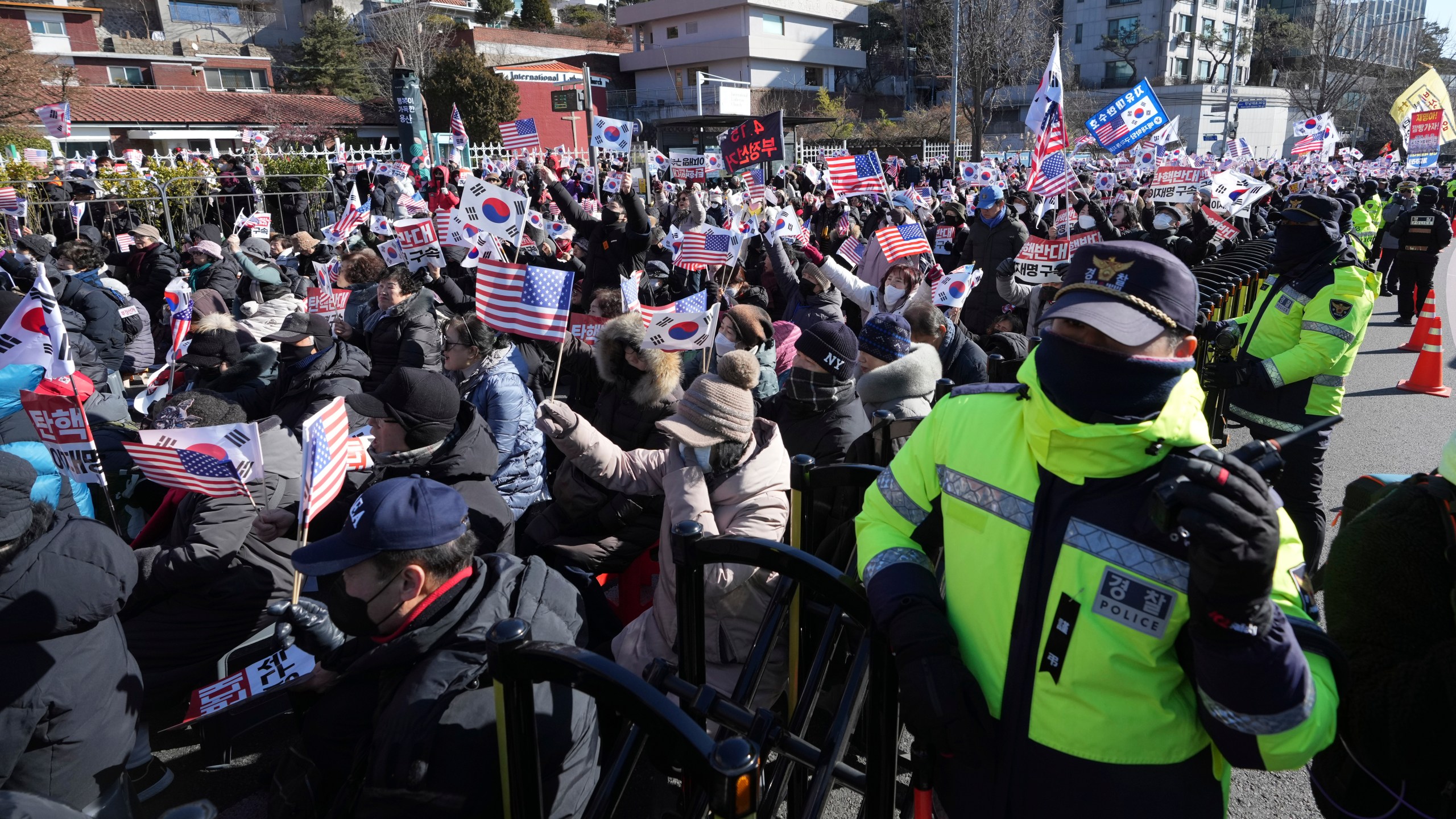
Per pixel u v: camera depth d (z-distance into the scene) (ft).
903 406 10.51
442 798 5.67
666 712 4.48
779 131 36.40
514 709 5.11
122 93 130.21
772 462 9.46
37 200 44.57
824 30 196.34
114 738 8.02
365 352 21.42
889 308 20.75
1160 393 4.17
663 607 9.25
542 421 10.98
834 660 8.78
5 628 7.06
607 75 194.59
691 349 13.24
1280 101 196.95
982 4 139.23
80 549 7.45
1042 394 4.33
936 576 6.05
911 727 4.53
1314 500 12.14
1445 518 4.88
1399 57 198.49
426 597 6.44
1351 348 11.50
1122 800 4.32
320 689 8.04
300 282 28.19
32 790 7.52
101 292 24.38
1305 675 3.76
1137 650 4.19
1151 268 4.19
